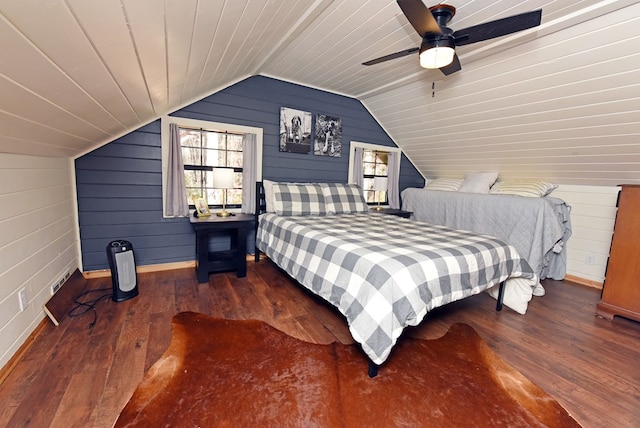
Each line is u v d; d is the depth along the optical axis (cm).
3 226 153
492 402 143
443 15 177
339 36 239
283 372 158
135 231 295
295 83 359
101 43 103
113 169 278
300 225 257
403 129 418
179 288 265
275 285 281
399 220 312
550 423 131
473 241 214
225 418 127
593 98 232
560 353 187
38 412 126
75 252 264
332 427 124
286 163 368
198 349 175
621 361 180
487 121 318
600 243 318
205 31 151
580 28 194
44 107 126
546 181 357
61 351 168
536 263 291
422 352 182
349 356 174
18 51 79
